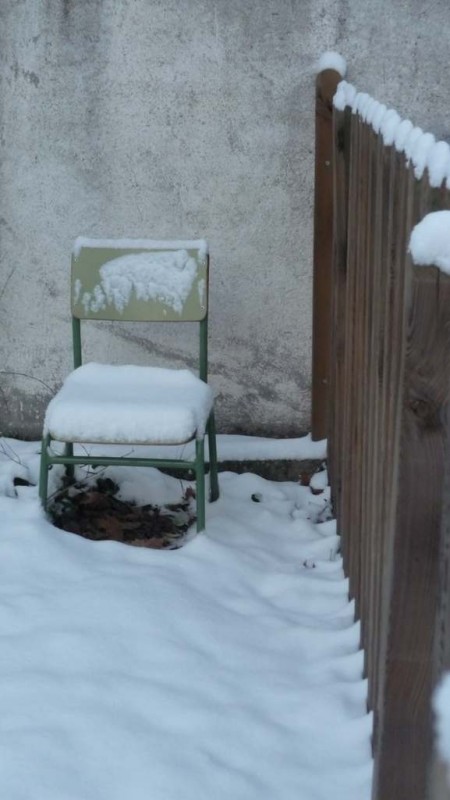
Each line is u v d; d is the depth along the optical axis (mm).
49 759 2385
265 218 4176
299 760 2455
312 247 4184
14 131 4168
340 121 3652
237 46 4012
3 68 4113
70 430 3445
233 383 4363
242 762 2434
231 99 4066
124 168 4168
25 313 4363
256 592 3355
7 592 3178
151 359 4375
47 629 2963
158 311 3891
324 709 2654
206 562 3463
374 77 4020
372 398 2758
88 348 4379
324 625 3146
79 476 4160
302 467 4301
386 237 2523
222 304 4270
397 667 2029
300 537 3824
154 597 3160
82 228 4246
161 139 4121
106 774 2348
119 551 3494
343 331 3721
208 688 2727
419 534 1928
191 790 2309
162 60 4043
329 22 3971
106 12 4008
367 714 2645
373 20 3963
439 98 4039
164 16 3998
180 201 4188
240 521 3895
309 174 4117
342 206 3664
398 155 2338
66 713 2564
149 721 2562
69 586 3230
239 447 4281
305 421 4387
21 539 3473
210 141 4113
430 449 1869
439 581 1948
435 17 3959
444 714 1366
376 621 2541
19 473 4055
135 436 3428
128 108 4098
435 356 1808
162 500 4090
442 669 1927
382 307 2568
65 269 4301
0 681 2703
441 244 1729
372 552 2691
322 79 3945
